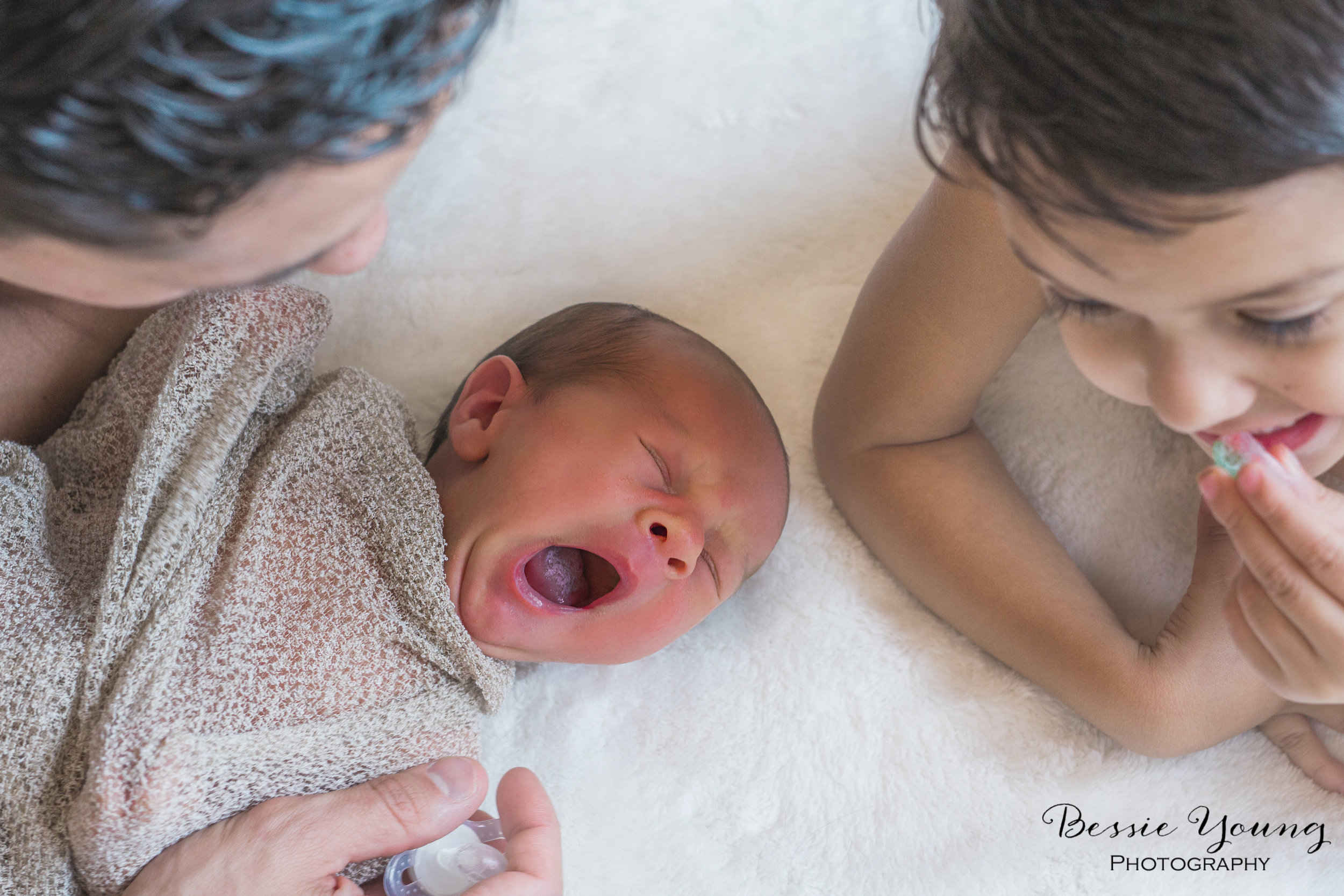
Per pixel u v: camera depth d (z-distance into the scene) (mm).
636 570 976
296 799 840
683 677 1108
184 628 876
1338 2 448
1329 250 500
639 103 1225
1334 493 686
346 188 497
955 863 1030
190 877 795
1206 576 986
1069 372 1127
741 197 1223
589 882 1043
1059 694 1035
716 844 1053
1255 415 647
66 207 450
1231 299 530
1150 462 1110
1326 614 659
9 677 838
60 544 949
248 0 408
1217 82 462
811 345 1200
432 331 1226
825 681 1089
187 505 903
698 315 1232
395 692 938
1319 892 1006
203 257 500
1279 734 1049
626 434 1010
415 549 960
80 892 833
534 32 1222
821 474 1135
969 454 1062
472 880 882
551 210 1222
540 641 1010
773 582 1134
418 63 468
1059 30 492
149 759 801
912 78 1209
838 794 1057
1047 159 515
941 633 1101
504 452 1023
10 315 982
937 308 913
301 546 945
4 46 405
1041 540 1047
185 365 939
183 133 424
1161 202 493
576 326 1112
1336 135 461
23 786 813
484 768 1012
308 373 1050
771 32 1224
